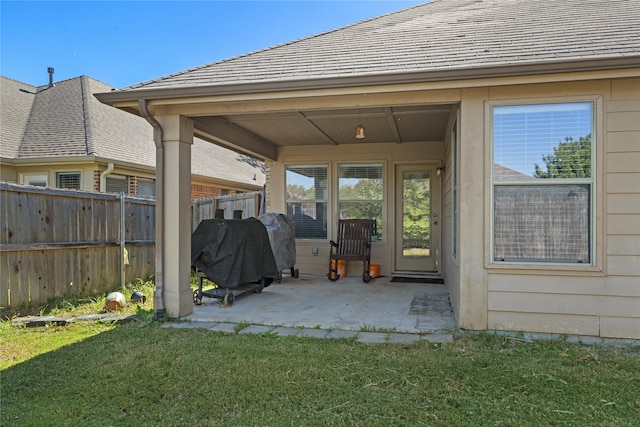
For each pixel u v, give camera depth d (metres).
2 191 5.00
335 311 5.24
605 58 3.59
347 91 4.26
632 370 3.25
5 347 3.91
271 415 2.64
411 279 7.74
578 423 2.50
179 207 4.95
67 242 5.81
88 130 10.12
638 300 3.96
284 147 8.61
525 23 5.13
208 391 2.97
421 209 8.27
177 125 4.93
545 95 4.09
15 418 2.62
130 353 3.72
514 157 4.20
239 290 6.11
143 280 7.30
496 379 3.10
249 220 6.30
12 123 10.47
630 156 3.96
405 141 7.98
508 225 4.23
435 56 4.39
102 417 2.63
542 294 4.14
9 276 5.05
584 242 4.09
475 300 4.29
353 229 7.83
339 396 2.88
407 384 3.04
